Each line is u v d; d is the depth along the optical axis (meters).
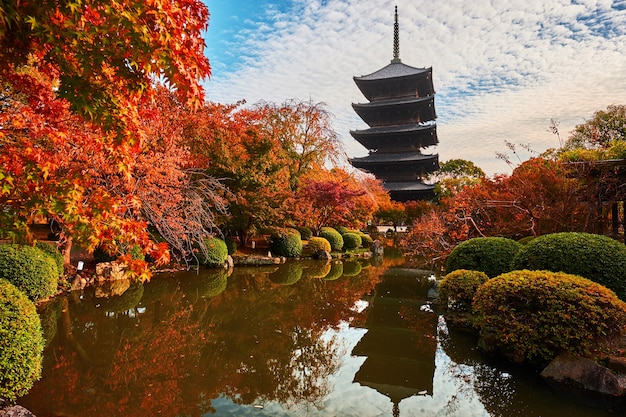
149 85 2.33
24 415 2.90
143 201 7.33
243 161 12.03
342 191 16.52
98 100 2.14
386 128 34.22
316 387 4.07
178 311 6.93
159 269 10.47
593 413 3.41
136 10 1.88
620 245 5.02
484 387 3.98
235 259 12.64
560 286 4.14
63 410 3.40
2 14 1.65
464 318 6.14
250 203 12.50
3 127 2.82
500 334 4.46
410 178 33.94
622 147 8.66
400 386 4.08
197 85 2.19
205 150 11.55
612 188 8.00
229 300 7.92
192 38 2.25
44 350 4.84
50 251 7.71
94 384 3.98
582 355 4.05
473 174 43.78
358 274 11.38
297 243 14.60
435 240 10.91
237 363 4.70
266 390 4.00
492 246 6.76
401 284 9.82
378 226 32.53
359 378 4.29
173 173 7.68
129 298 7.66
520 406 3.57
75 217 2.31
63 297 7.36
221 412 3.51
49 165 2.48
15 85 2.68
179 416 3.41
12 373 3.23
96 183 5.82
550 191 8.64
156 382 4.11
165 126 8.88
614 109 16.55
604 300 3.89
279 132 15.95
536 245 5.42
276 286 9.47
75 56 1.98
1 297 3.40
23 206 2.35
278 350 5.16
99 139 2.72
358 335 5.77
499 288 4.48
